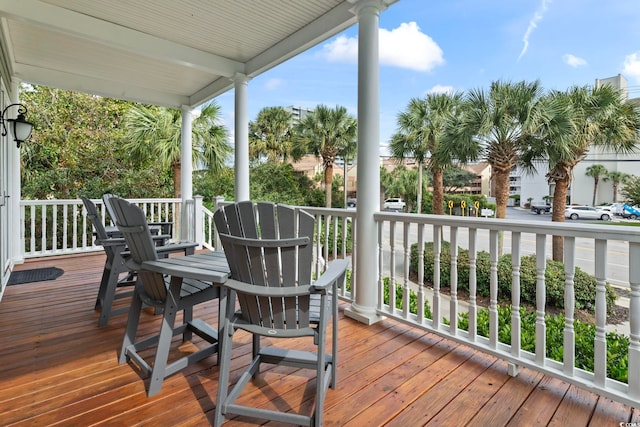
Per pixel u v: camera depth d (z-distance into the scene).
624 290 4.56
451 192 15.38
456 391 1.74
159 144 7.91
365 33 2.58
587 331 2.34
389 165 15.53
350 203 17.08
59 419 1.49
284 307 1.52
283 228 1.48
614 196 9.80
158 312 2.80
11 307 2.95
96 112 9.62
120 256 2.62
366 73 2.59
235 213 1.54
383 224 2.68
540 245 1.77
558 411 1.59
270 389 1.75
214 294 1.96
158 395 1.68
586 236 1.61
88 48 3.94
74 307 2.96
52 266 4.52
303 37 3.45
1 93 3.65
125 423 1.47
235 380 1.82
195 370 1.93
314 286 1.43
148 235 1.83
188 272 1.61
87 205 2.75
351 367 1.97
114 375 1.86
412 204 14.70
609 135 6.25
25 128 3.71
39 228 7.30
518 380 1.85
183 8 3.11
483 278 4.82
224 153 8.66
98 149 9.55
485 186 15.51
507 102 6.12
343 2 3.02
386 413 1.56
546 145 6.08
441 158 7.57
